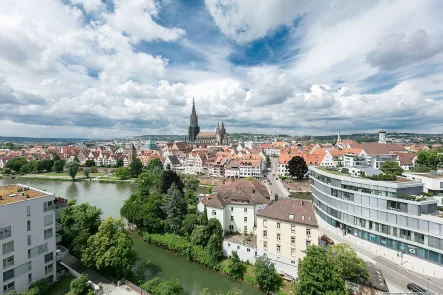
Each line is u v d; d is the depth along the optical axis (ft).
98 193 453.17
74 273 172.04
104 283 164.96
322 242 218.38
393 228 205.67
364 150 522.88
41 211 154.81
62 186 530.68
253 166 580.30
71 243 188.03
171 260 208.74
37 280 150.71
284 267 185.98
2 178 631.15
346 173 272.92
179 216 238.27
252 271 183.83
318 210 301.02
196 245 209.97
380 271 162.09
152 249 227.81
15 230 140.56
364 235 226.58
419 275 169.07
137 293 154.51
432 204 197.47
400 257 193.26
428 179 256.11
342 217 247.91
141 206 260.83
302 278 142.72
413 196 200.54
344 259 149.38
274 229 192.54
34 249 150.61
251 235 229.66
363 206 227.40
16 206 141.08
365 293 146.82
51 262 160.76
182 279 181.88
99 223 206.59
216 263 192.95
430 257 184.14
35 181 598.34
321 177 290.76
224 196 250.57
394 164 391.65
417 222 191.01
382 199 213.66
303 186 466.70
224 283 177.58
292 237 184.65
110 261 164.76
